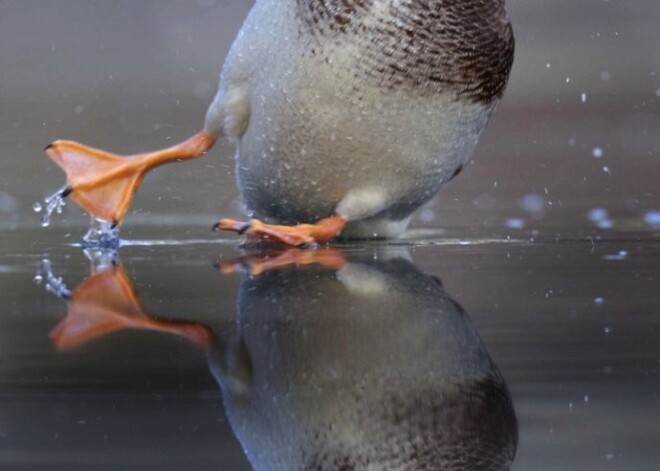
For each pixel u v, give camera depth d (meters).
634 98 20.16
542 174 15.88
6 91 19.70
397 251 10.47
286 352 6.52
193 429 5.34
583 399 5.76
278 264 9.58
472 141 10.42
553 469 4.92
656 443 5.20
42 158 15.98
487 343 6.80
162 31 22.62
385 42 9.59
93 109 18.78
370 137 9.91
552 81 20.97
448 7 9.64
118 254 10.35
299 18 9.76
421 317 7.43
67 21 22.88
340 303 7.83
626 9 23.80
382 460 4.99
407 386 5.91
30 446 5.16
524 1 24.28
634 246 10.98
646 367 6.31
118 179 10.98
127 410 5.59
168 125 17.91
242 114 10.37
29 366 6.33
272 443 5.16
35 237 11.41
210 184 14.53
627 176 15.70
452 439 5.21
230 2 23.80
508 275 9.16
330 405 5.62
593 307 7.85
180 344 6.73
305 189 10.38
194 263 9.73
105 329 7.15
